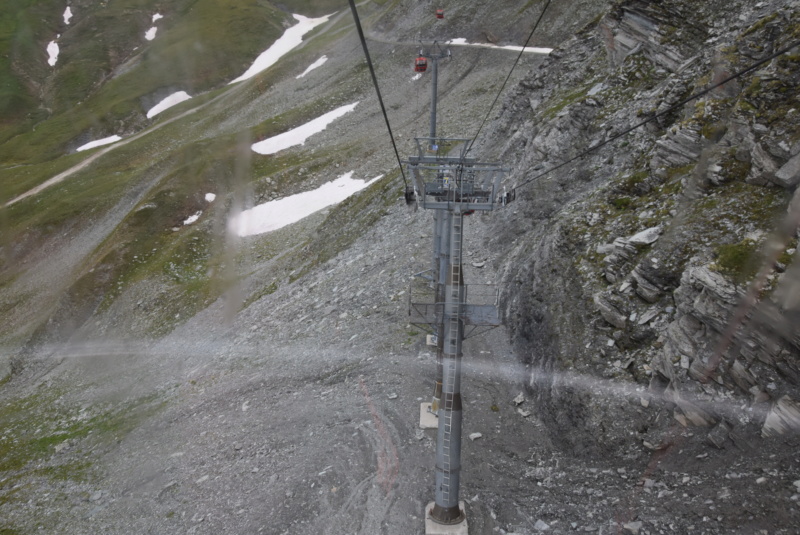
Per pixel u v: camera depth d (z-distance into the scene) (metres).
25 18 165.00
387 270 34.69
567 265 22.20
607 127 29.47
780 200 16.50
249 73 146.38
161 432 28.44
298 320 34.88
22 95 142.50
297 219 67.00
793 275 13.41
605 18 36.53
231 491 20.55
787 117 17.38
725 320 14.55
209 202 75.12
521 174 33.62
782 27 20.59
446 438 14.53
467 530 15.38
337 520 17.25
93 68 149.12
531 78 46.03
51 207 87.31
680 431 15.20
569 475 16.17
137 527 21.16
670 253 17.89
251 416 25.48
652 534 13.22
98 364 47.78
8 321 68.62
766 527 11.92
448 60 95.19
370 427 21.02
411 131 79.25
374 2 161.62
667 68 30.12
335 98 101.75
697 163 20.36
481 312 13.71
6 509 26.25
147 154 110.75
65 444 32.66
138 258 65.19
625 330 18.17
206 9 169.12
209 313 49.00
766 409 13.63
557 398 18.33
